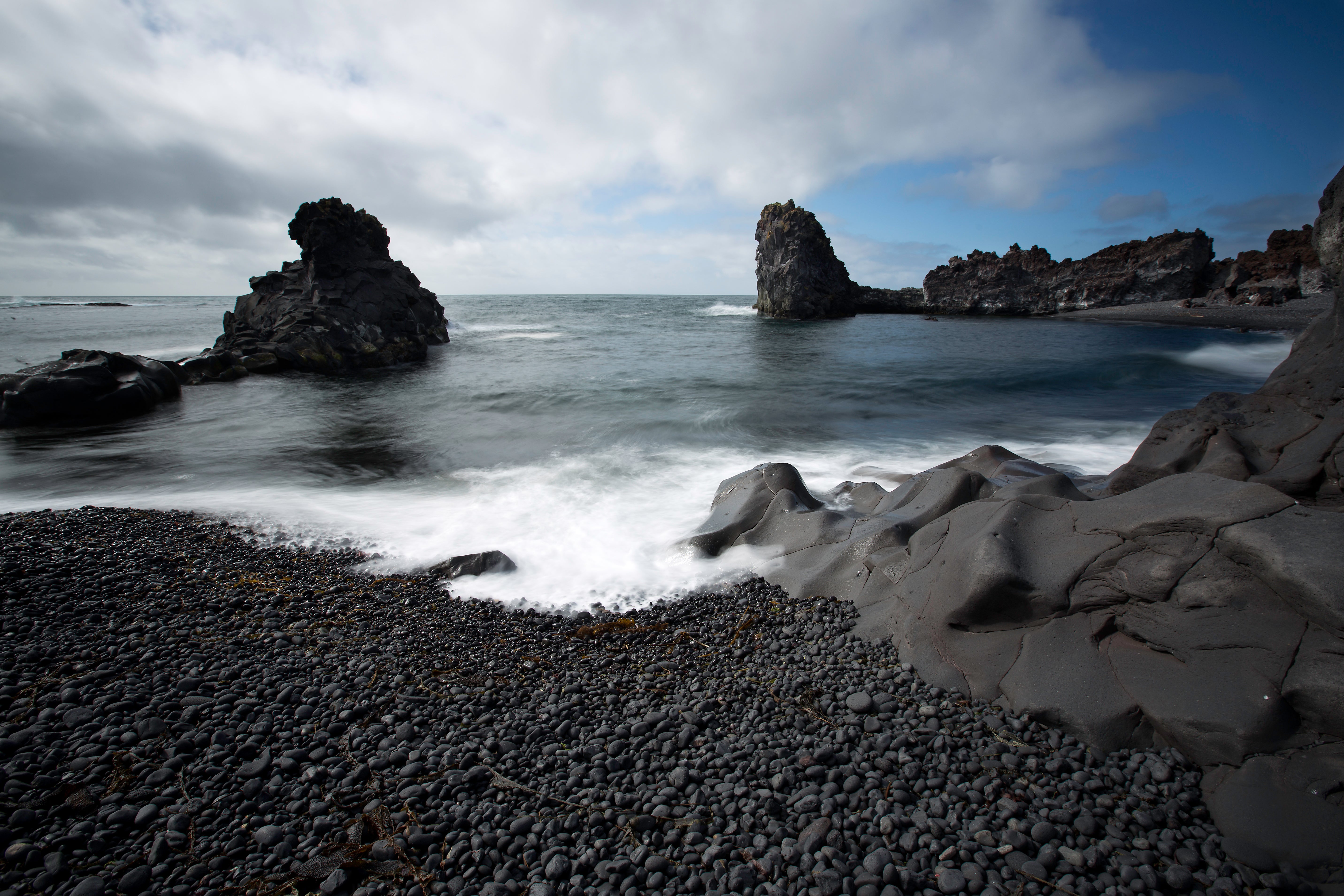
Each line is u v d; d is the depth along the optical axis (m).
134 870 3.30
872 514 8.10
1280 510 4.36
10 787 3.73
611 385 22.25
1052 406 18.53
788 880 3.30
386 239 34.34
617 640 5.96
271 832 3.57
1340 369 7.57
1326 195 8.28
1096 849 3.46
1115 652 4.57
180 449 13.68
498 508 9.60
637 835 3.62
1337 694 3.56
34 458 12.88
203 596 6.50
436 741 4.42
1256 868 3.31
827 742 4.36
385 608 6.52
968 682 4.89
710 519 8.45
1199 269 53.94
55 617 5.82
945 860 3.41
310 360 25.84
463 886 3.28
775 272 63.47
